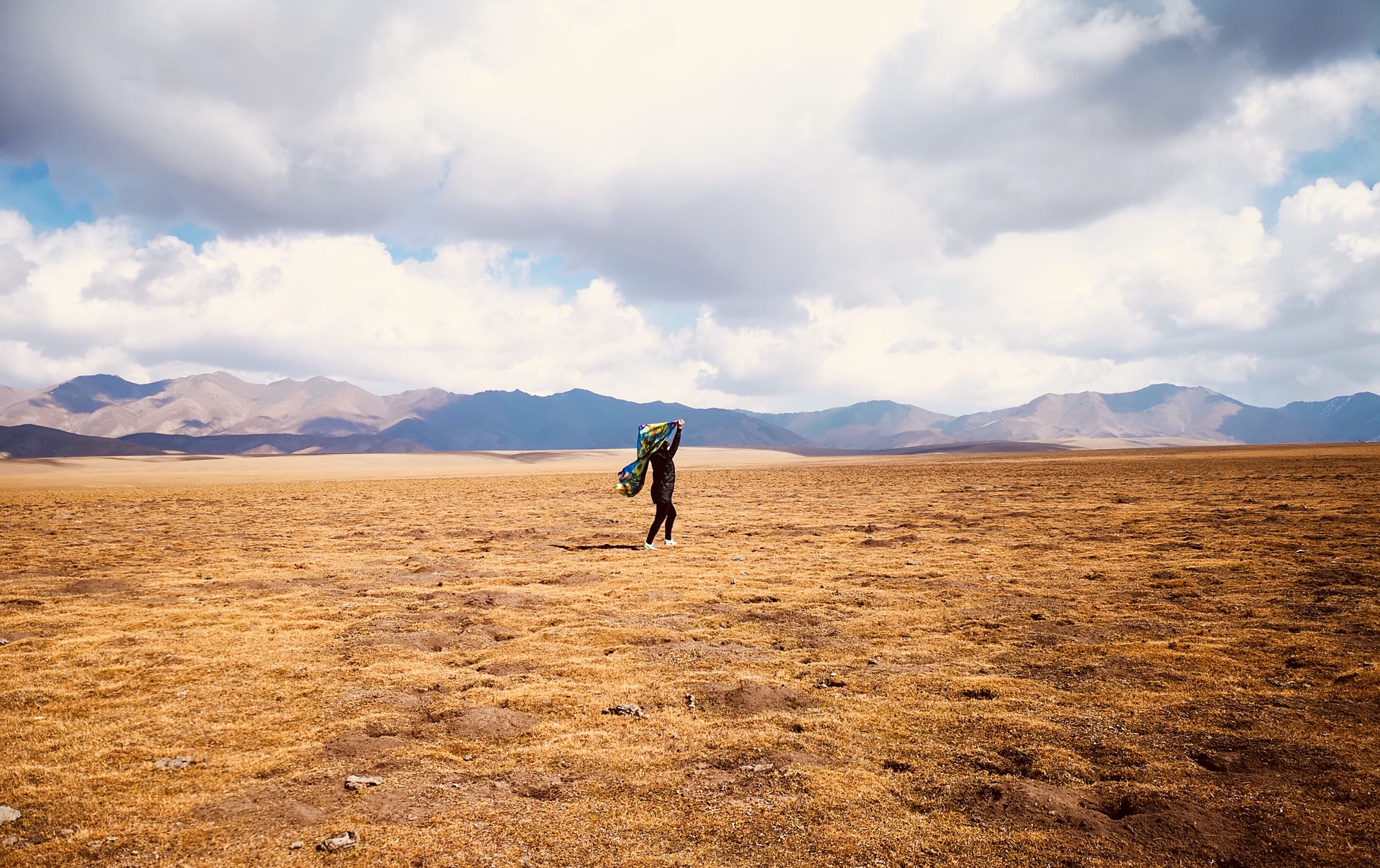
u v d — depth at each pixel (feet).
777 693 23.06
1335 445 408.26
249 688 23.98
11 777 17.30
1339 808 15.07
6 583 43.91
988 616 33.24
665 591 39.78
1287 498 83.46
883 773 17.34
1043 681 23.98
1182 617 31.96
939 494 112.98
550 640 30.25
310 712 21.66
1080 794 16.17
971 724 20.33
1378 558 43.45
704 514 87.45
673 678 24.82
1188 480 126.52
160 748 19.04
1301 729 19.29
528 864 13.37
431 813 15.37
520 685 24.08
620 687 23.91
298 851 13.80
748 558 51.47
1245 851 13.64
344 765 17.92
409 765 17.87
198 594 40.37
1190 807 15.26
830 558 51.06
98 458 490.08
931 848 13.92
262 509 107.14
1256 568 41.57
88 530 75.82
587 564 50.19
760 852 13.76
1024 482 138.51
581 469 465.06
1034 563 46.75
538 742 19.36
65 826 14.94
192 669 26.05
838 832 14.47
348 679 24.82
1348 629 29.01
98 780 17.13
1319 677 23.54
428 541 64.59
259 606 37.06
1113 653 26.86
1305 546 48.39
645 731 20.03
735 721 20.74
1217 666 24.94
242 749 19.03
